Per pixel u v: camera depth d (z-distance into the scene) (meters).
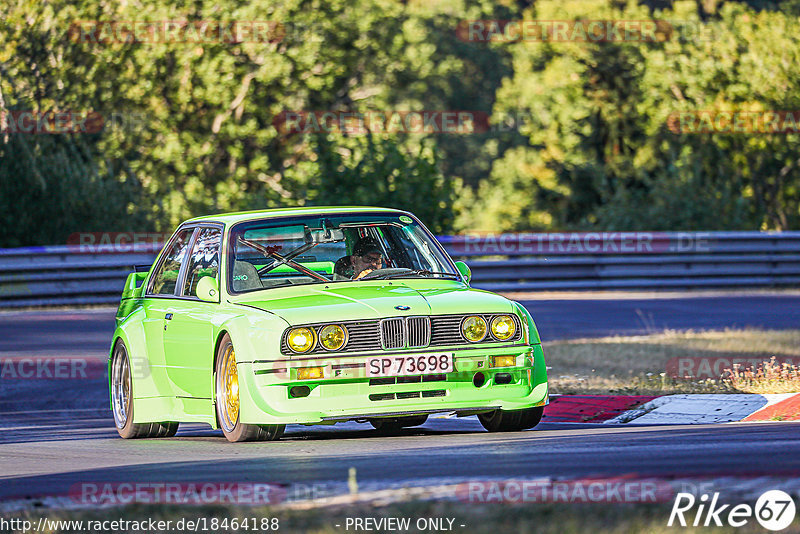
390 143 88.38
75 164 96.12
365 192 86.31
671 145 132.38
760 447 24.50
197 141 128.50
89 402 42.50
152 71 123.31
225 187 123.88
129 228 97.31
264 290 30.38
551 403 37.72
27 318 70.81
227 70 127.56
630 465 22.44
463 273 32.81
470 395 28.64
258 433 28.50
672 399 36.00
